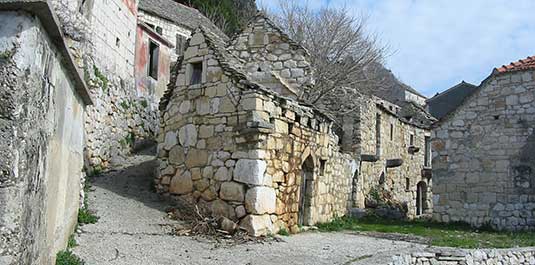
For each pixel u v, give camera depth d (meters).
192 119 10.67
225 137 9.98
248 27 14.20
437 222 15.20
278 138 10.20
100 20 15.07
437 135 15.59
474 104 15.11
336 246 9.27
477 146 14.88
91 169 12.91
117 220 8.73
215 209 9.81
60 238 5.47
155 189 11.13
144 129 18.27
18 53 3.22
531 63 14.62
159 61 20.78
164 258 6.93
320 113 12.51
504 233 13.36
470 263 8.80
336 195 14.38
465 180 14.93
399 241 10.77
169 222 9.25
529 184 13.97
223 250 7.88
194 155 10.47
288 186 10.54
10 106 3.15
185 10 29.30
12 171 3.14
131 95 17.59
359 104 20.75
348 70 22.72
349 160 16.28
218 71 10.38
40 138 3.72
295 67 13.64
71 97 5.52
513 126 14.41
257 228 9.22
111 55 16.05
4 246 3.10
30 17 3.31
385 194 21.94
